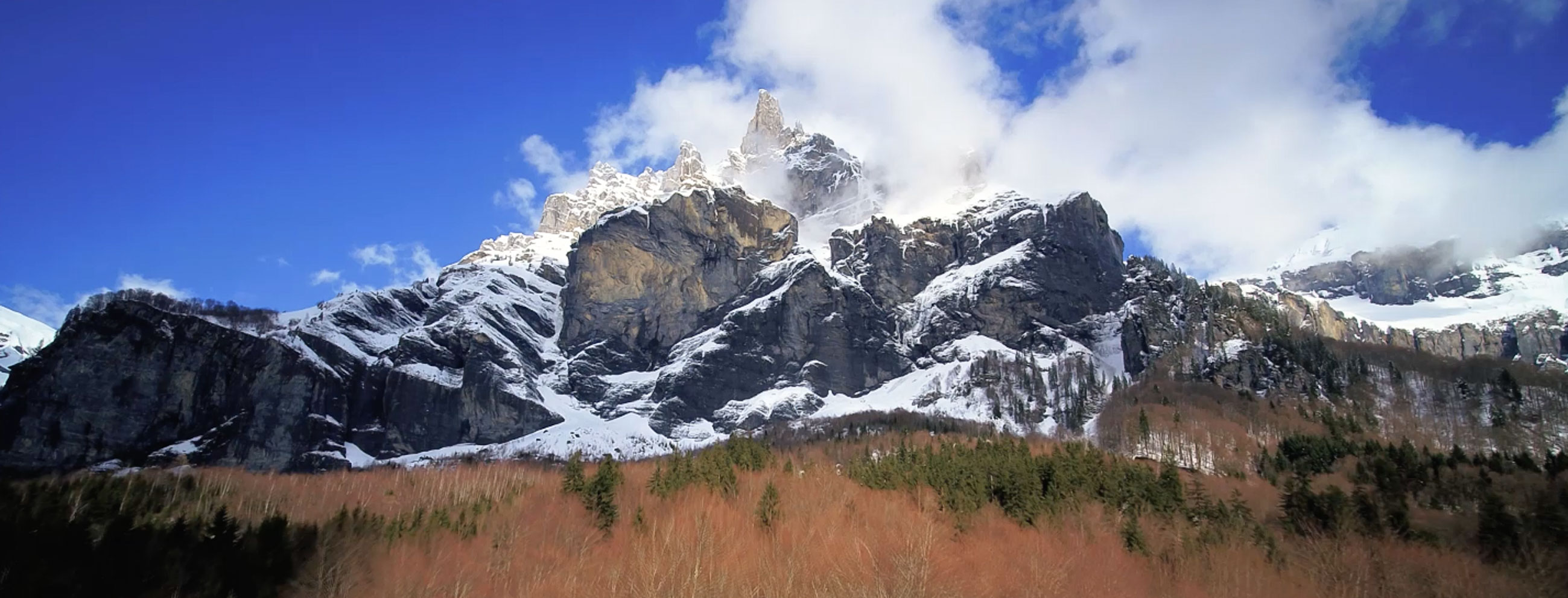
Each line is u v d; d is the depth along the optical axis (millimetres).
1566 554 124125
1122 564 120250
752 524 134500
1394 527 135500
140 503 132375
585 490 145375
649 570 118812
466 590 112312
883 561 119375
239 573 102812
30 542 99438
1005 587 114625
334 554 113125
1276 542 130500
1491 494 145125
